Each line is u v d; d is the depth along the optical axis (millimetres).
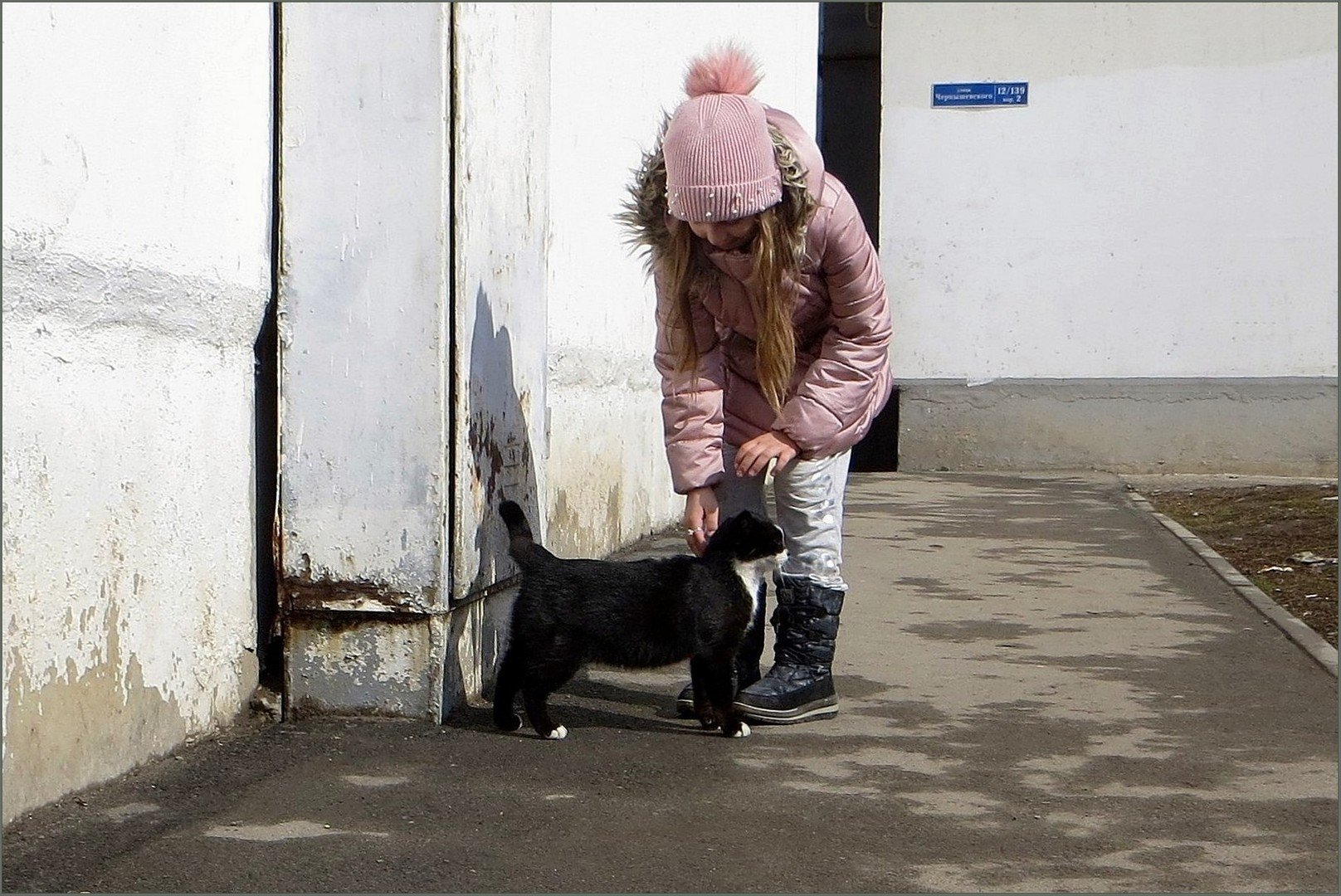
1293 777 3871
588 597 4152
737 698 4355
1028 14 13094
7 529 3010
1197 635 5930
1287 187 12883
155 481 3670
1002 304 13414
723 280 4090
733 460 4512
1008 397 13453
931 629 6039
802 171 3787
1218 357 13133
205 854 3119
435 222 4164
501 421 4688
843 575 7426
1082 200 13203
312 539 4258
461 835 3297
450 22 4133
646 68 8414
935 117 13320
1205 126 12945
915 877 3084
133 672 3602
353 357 4215
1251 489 11750
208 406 3980
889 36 13305
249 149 4098
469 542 4363
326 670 4305
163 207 3609
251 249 4133
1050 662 5387
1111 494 11500
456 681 4438
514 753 4031
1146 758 4051
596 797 3623
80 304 3234
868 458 15586
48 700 3217
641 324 8578
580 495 7195
